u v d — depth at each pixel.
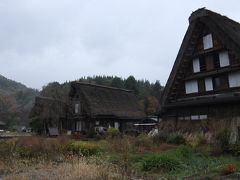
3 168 13.49
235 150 17.36
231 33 23.03
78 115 45.28
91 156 16.45
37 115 48.62
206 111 24.33
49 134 41.94
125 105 48.59
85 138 37.19
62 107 47.94
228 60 23.55
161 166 12.93
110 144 20.91
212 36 24.92
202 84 25.67
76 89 46.25
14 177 11.40
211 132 22.52
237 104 21.89
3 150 15.91
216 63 24.61
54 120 47.31
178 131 25.80
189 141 22.30
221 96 23.72
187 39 26.00
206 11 24.61
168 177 11.51
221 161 14.72
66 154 16.28
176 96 27.62
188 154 16.30
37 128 47.78
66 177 10.72
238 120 21.48
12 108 90.94
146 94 88.69
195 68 26.31
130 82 89.75
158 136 25.11
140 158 15.38
